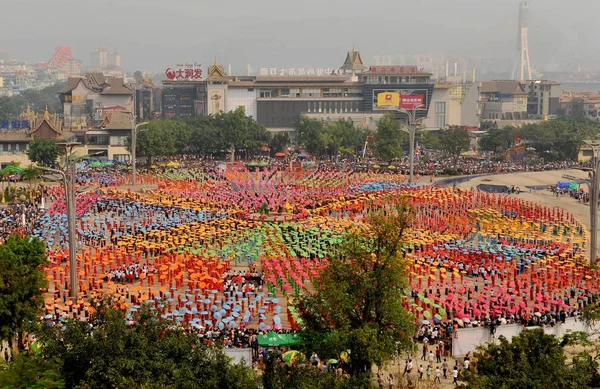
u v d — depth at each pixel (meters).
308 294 98.81
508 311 122.25
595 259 157.00
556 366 73.62
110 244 168.88
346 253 91.38
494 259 158.00
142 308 80.25
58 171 134.25
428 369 95.12
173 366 71.75
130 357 71.88
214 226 185.25
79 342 72.75
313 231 178.62
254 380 74.38
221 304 123.88
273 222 195.50
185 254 157.88
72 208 130.62
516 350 76.31
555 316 117.88
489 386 72.44
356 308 90.19
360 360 84.19
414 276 143.62
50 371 69.25
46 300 124.88
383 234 89.88
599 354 79.38
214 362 73.62
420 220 199.62
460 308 121.00
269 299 125.25
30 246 115.62
